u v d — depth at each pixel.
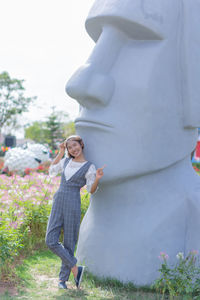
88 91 3.44
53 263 4.21
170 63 3.57
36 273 3.85
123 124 3.49
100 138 3.55
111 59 3.62
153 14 3.48
